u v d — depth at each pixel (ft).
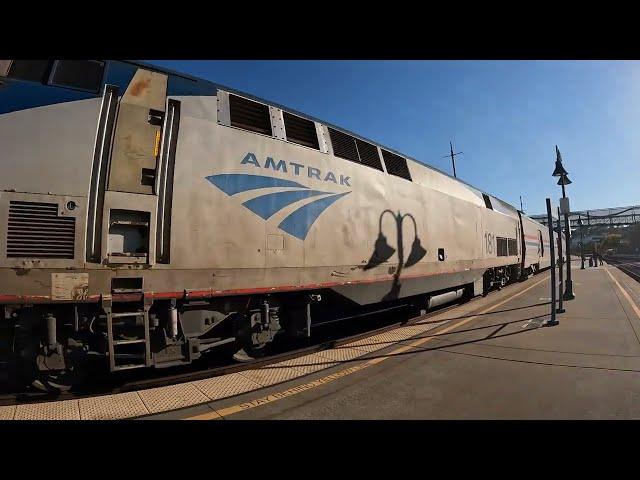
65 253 13.03
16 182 12.48
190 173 15.83
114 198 13.92
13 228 12.37
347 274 22.58
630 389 14.98
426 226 30.73
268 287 18.24
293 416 12.82
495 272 49.52
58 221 12.99
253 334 18.39
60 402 13.41
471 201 40.81
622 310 33.65
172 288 15.15
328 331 29.78
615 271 91.97
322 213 21.30
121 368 13.84
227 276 16.67
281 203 19.10
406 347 22.02
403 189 28.48
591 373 16.96
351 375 17.13
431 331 26.40
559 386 15.40
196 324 16.38
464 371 17.54
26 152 12.73
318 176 21.43
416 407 13.52
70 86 13.85
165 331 15.30
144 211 14.51
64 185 13.12
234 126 17.81
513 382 15.98
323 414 13.00
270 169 18.81
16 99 12.91
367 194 24.72
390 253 26.11
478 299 43.80
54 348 13.47
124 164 14.29
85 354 14.12
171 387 15.31
